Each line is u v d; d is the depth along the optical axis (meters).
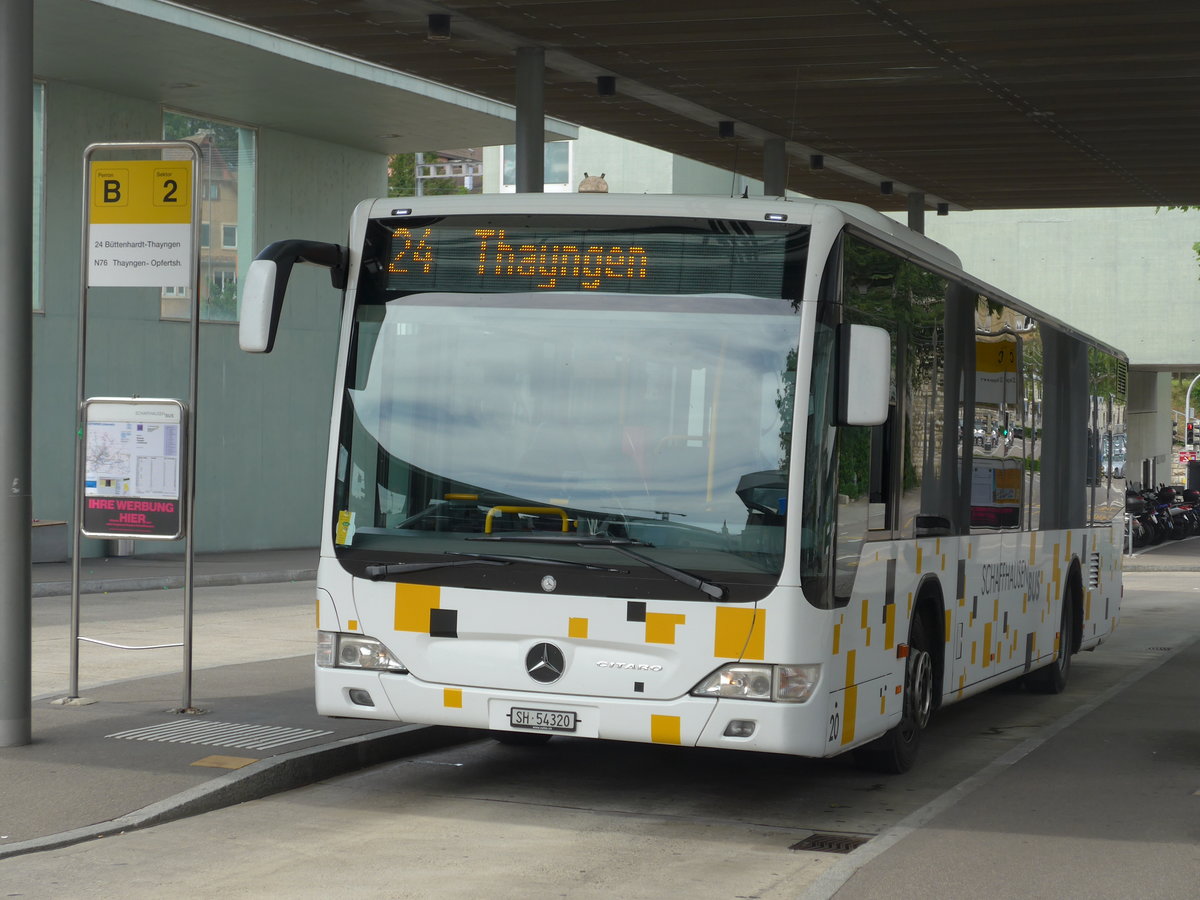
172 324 27.59
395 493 8.07
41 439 25.09
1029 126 18.47
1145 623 22.11
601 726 7.66
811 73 15.90
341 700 8.09
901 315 9.05
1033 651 12.80
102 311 26.25
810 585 7.59
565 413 7.91
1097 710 13.05
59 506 25.42
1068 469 14.13
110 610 18.41
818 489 7.67
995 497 11.42
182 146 10.06
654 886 6.79
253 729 9.66
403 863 7.11
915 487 9.33
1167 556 38.41
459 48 15.27
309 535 30.73
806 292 7.77
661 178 43.94
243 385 29.06
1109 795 9.06
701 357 7.81
